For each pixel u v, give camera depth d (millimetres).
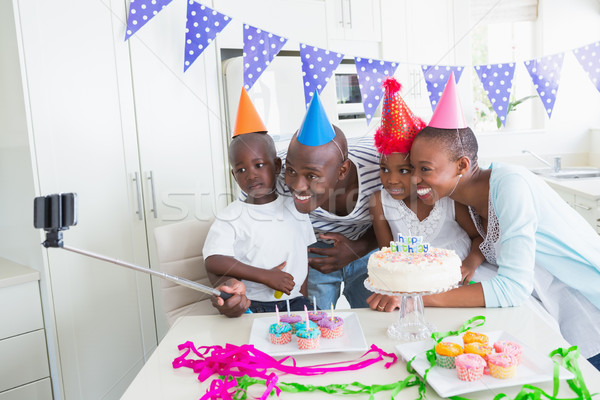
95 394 1782
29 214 1663
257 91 2184
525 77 3129
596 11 2975
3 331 1574
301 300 1446
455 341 933
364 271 1688
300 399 796
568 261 1252
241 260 1410
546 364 827
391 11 2684
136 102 1875
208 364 912
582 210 2127
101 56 1778
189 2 1605
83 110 1741
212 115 2109
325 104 2406
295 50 2373
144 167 1912
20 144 1670
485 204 1278
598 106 3012
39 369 1664
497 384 786
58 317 1678
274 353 943
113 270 1825
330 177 1196
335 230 1562
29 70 1612
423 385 812
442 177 1212
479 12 2988
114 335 1829
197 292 1521
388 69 1594
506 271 1136
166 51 1943
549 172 2799
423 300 1114
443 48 2900
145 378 893
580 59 1586
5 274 1618
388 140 1241
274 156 1357
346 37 2543
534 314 1069
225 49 2307
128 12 1813
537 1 2986
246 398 807
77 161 1733
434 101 1639
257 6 2211
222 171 2148
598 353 1234
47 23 1647
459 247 1404
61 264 1673
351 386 826
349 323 1084
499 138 3029
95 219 1785
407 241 1052
